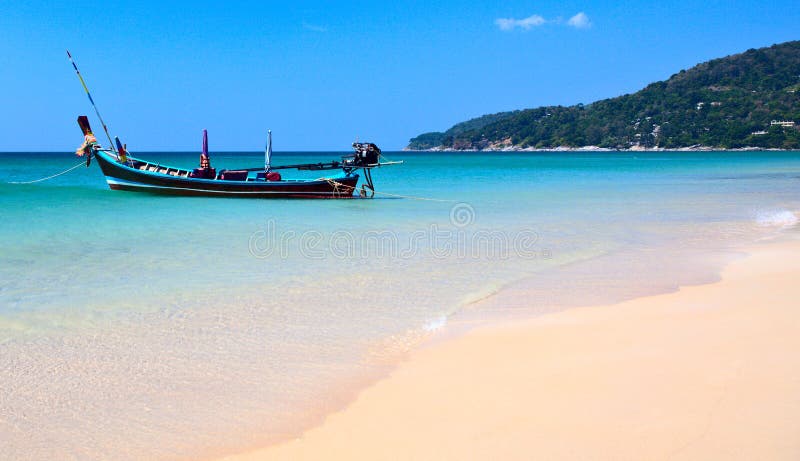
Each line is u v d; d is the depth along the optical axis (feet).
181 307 31.45
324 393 20.48
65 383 21.67
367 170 104.99
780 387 18.10
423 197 106.22
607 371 20.44
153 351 24.88
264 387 21.09
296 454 16.51
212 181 96.68
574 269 40.86
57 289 35.22
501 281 37.42
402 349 24.76
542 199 100.99
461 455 15.76
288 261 44.39
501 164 340.80
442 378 21.16
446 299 33.06
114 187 103.50
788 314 26.23
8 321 28.94
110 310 30.86
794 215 71.20
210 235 56.85
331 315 30.01
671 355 21.54
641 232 58.75
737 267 39.65
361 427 17.81
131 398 20.39
